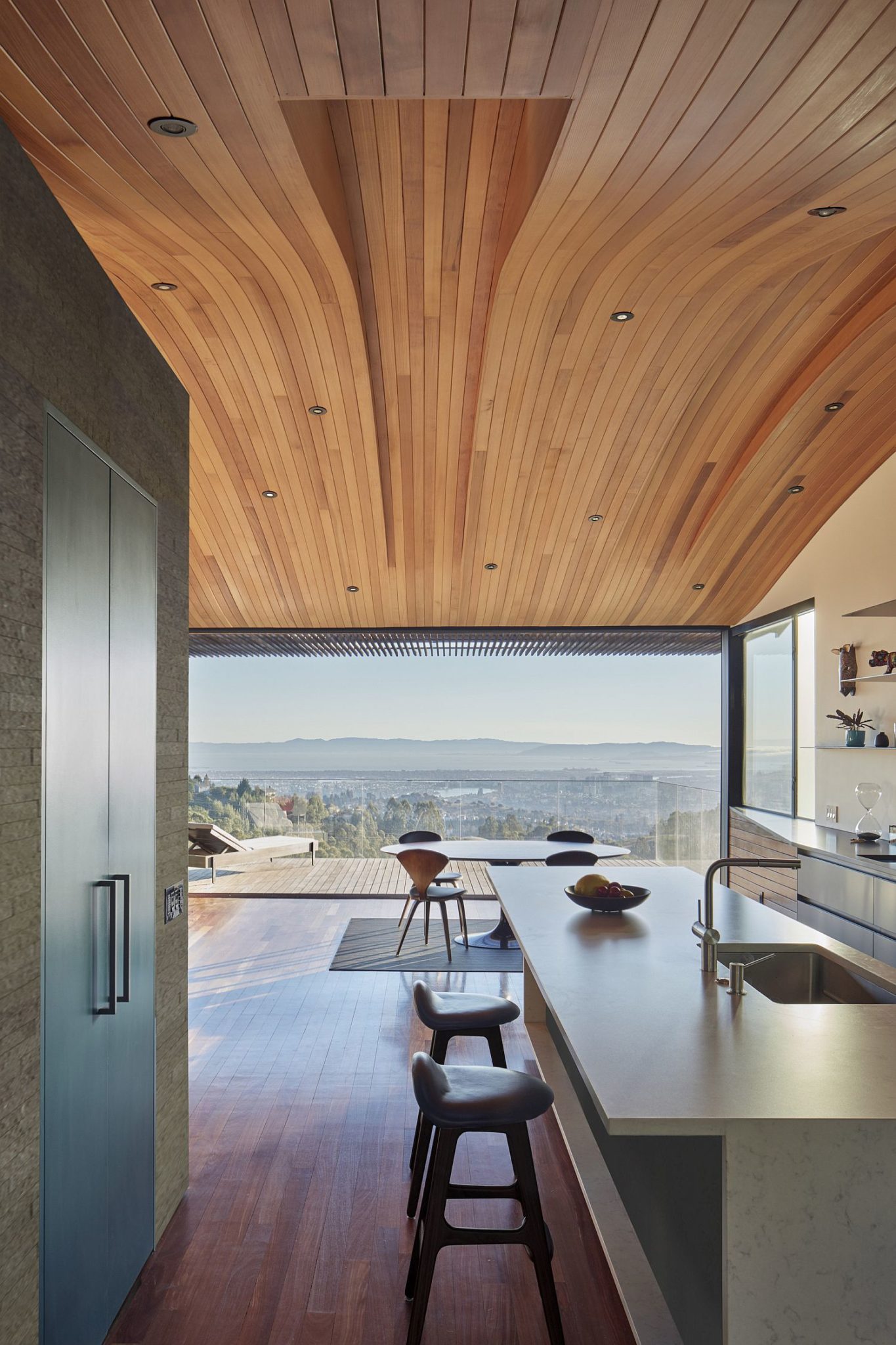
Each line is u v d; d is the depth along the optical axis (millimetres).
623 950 3166
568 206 3744
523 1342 2623
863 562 7156
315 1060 4895
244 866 10328
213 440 7293
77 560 2453
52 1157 2242
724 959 3223
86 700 2504
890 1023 2428
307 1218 3289
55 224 2328
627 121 2930
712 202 3639
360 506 8102
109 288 2738
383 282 5414
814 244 4156
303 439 7227
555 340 5809
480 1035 3160
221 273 4863
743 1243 1889
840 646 7531
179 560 3490
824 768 7824
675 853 10461
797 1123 1864
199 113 2832
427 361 6266
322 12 2320
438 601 9578
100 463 2648
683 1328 2412
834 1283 1900
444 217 4781
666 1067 2100
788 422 6609
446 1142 2469
